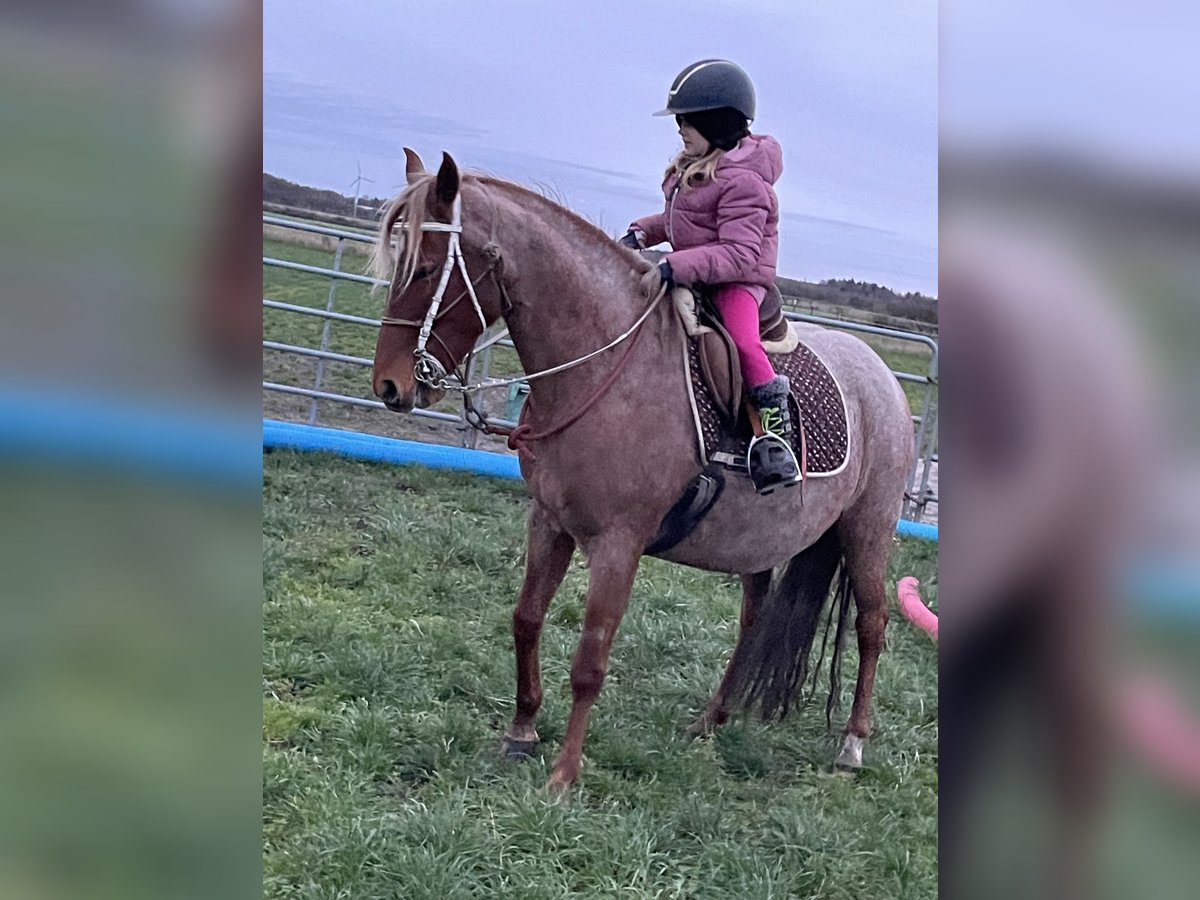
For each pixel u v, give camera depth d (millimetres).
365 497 5469
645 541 2914
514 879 2555
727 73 2867
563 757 2975
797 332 3469
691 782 3170
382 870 2502
